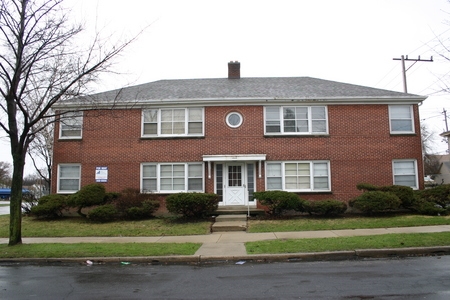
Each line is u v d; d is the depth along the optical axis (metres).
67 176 17.78
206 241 11.38
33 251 9.92
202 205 15.03
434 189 15.95
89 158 17.69
